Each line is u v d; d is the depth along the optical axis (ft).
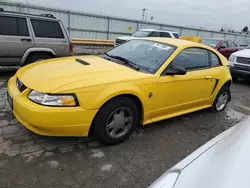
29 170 8.28
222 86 15.23
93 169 8.67
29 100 8.79
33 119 8.41
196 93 13.33
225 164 4.72
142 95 10.37
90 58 12.61
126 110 10.30
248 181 4.10
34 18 20.42
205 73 13.46
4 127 11.10
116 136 10.32
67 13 51.55
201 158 5.42
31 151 9.39
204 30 78.18
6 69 23.77
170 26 68.80
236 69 25.79
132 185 8.07
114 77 9.84
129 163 9.26
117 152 9.93
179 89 12.03
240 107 18.01
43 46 21.01
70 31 53.26
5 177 7.84
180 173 5.00
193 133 12.52
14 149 9.42
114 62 12.07
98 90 9.11
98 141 10.28
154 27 66.08
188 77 12.28
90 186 7.81
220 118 15.12
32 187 7.52
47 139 10.34
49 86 8.68
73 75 9.50
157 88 10.93
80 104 8.77
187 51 12.60
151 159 9.69
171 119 14.07
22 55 20.16
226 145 5.62
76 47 43.60
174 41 13.24
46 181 7.83
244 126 6.38
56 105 8.46
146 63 11.77
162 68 11.24
